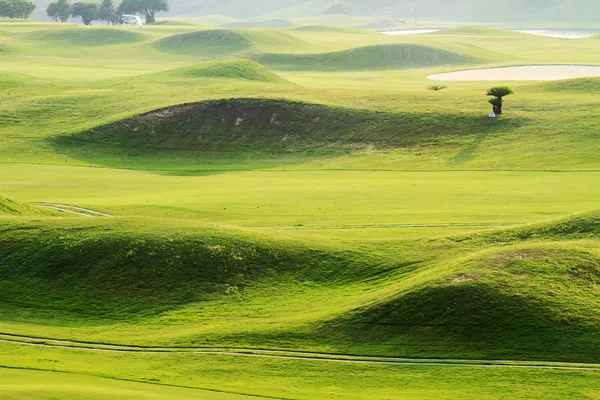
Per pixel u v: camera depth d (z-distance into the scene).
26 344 92.50
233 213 144.12
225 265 111.62
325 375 81.19
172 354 88.00
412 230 127.69
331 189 167.62
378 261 112.94
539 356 83.56
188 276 109.81
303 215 141.38
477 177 180.62
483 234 118.12
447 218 134.88
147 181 188.62
